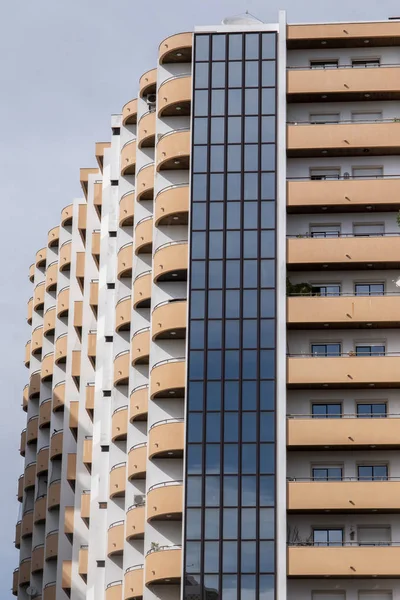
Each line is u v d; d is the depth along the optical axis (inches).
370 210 4001.0
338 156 4055.1
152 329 4005.9
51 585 4884.4
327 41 4114.2
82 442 4771.2
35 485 5344.5
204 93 4077.3
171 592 3873.0
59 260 5349.4
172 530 3895.2
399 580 3688.5
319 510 3713.1
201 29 4128.9
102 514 4313.5
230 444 3769.7
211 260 3932.1
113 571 4131.4
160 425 3897.6
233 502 3722.9
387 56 4136.3
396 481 3705.7
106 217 4608.8
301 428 3764.8
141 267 4202.8
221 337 3865.7
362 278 3954.2
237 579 3659.0
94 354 4662.9
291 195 3971.5
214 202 3981.3
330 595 3698.3
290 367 3821.4
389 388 3843.5
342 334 3905.0
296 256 3917.3
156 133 4183.1
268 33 4111.7
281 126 4028.1
